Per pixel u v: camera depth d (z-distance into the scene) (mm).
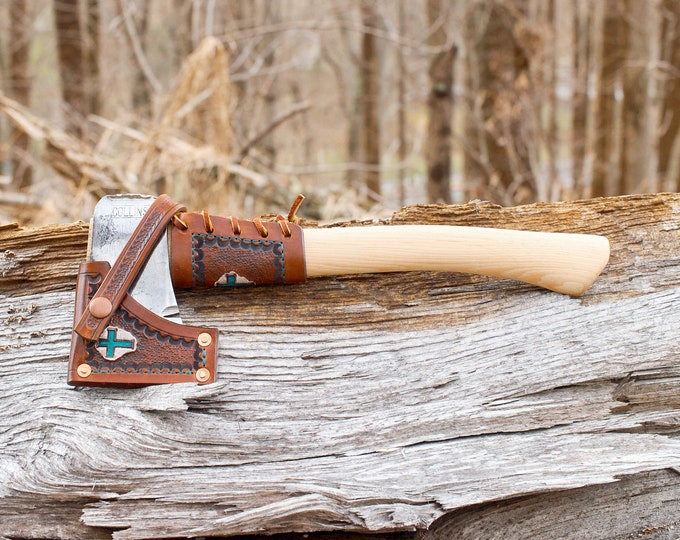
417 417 2039
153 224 1948
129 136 5145
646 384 2135
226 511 1855
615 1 8922
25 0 10719
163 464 1897
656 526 2068
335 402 2061
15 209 5379
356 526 1839
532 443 2012
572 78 10477
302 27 8305
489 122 6488
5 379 2047
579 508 2043
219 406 2025
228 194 4871
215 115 4969
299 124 12219
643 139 8945
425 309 2225
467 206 2387
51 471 1864
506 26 6355
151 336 1944
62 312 2178
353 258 2025
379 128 11398
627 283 2236
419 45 7996
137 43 7613
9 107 4828
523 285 2238
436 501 1867
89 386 1951
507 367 2123
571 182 9773
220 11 10023
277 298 2207
